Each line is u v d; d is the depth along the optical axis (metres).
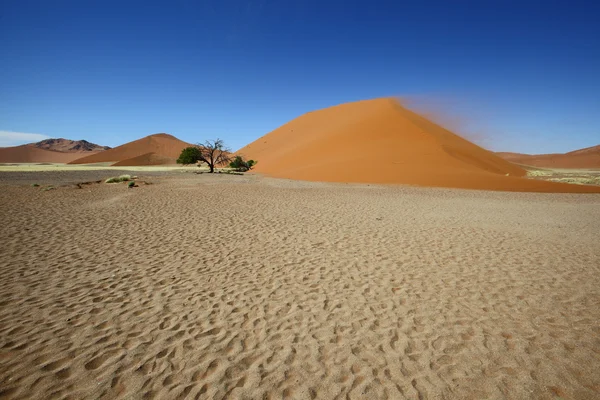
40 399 2.83
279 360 3.43
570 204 16.30
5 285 5.15
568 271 6.12
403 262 6.57
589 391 3.01
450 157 36.78
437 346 3.70
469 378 3.18
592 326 4.14
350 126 52.53
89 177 29.81
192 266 6.21
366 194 19.38
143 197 15.83
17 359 3.35
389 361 3.43
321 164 38.62
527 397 2.94
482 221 11.09
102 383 3.05
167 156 137.75
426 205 14.96
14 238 7.89
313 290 5.19
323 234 8.88
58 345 3.61
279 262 6.52
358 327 4.09
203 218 10.91
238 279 5.61
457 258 6.86
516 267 6.32
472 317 4.36
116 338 3.77
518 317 4.37
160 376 3.16
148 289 5.13
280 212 12.38
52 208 12.28
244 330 4.00
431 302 4.80
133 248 7.32
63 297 4.78
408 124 47.41
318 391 2.99
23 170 39.09
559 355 3.54
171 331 3.94
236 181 28.81
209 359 3.43
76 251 6.99
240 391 2.98
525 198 18.83
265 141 79.44
